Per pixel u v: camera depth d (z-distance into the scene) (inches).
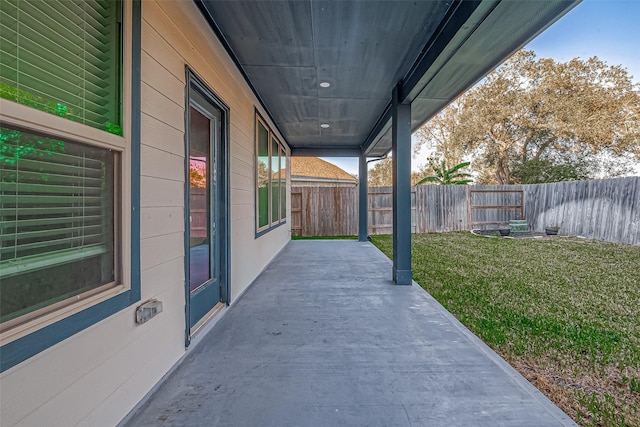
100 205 56.2
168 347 78.2
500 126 566.6
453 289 161.9
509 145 571.2
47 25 46.3
